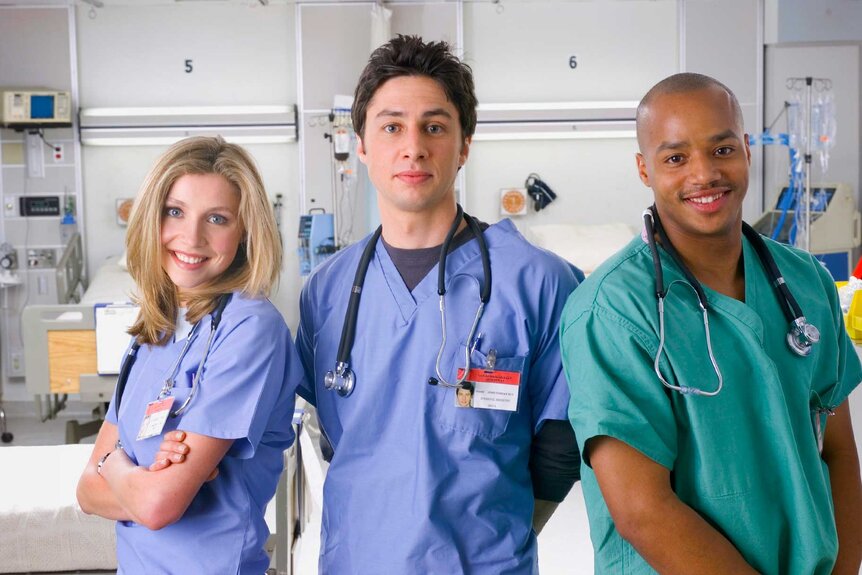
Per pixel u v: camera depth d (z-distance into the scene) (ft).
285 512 6.95
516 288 4.68
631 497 3.77
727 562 3.69
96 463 4.81
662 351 3.88
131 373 4.89
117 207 19.53
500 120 19.60
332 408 4.87
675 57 19.90
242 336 4.53
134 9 19.39
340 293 5.01
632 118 19.67
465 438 4.48
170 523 4.31
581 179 20.13
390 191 4.65
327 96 19.47
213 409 4.39
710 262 4.14
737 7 19.65
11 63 19.19
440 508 4.44
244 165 4.71
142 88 19.57
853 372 4.56
